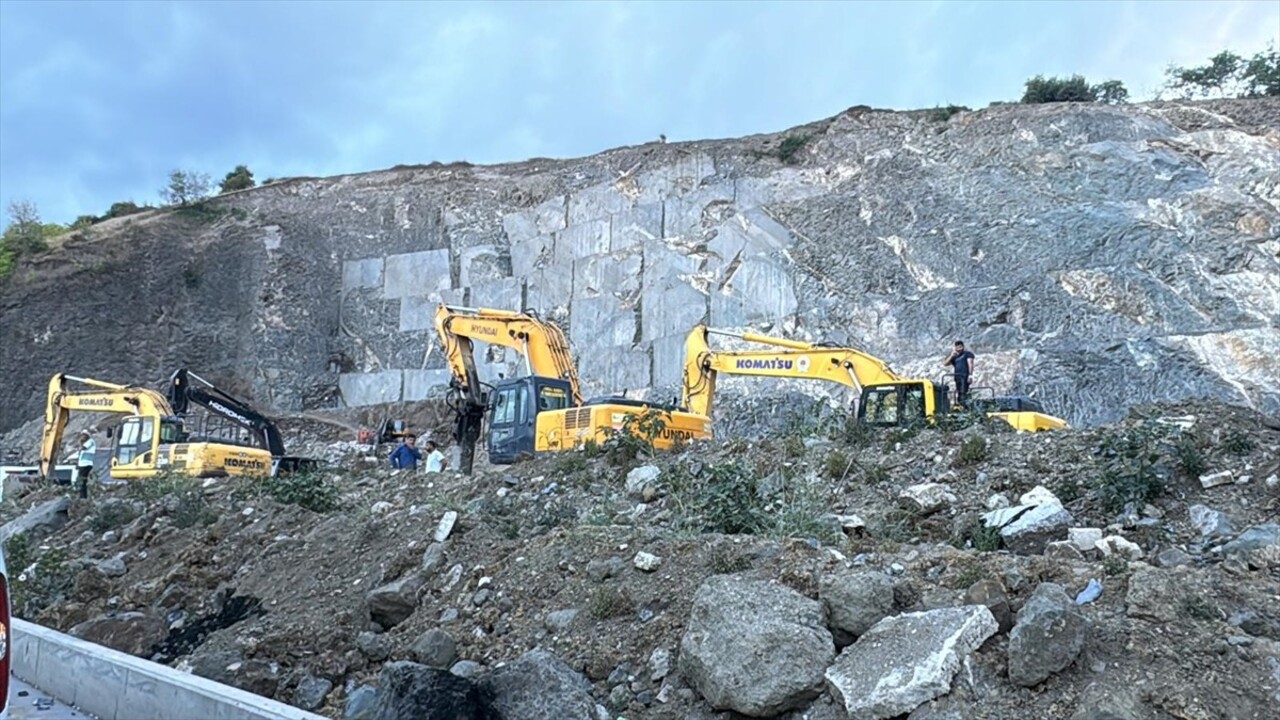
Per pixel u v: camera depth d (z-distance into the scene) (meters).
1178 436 10.09
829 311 31.97
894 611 5.80
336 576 8.73
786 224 35.19
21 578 10.41
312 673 6.99
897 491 10.55
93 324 41.91
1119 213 29.86
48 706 6.98
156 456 21.92
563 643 6.48
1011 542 8.54
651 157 41.75
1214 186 29.50
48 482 23.83
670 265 36.81
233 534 10.75
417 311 43.25
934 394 15.64
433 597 7.63
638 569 7.04
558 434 17.09
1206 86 37.22
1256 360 25.09
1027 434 11.66
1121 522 8.95
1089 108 33.53
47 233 46.44
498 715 5.66
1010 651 5.12
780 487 10.49
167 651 8.20
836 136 38.09
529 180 44.88
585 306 38.62
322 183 50.84
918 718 4.92
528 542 8.00
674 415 16.06
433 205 46.09
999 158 33.34
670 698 5.73
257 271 44.59
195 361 42.19
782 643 5.43
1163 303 27.22
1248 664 5.04
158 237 45.28
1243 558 7.41
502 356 38.81
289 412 40.69
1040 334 28.27
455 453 20.06
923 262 31.70
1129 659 5.14
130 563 10.92
